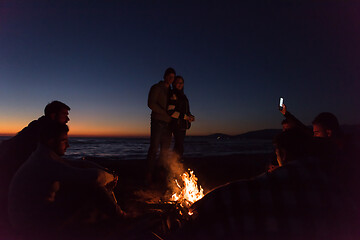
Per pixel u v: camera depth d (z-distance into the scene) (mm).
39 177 1569
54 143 1704
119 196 3744
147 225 1789
